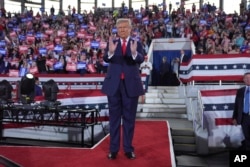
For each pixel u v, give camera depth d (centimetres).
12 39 1681
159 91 1228
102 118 835
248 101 620
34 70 1248
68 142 808
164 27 1702
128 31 391
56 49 1332
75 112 703
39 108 707
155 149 481
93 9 2673
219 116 781
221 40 1375
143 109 1095
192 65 962
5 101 749
